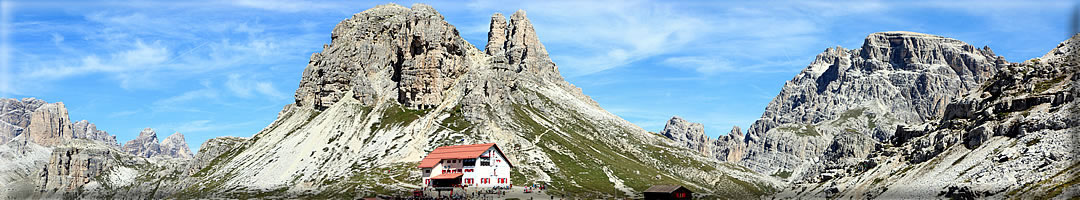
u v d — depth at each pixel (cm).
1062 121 19900
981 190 18788
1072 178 16850
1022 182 18138
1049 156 18562
